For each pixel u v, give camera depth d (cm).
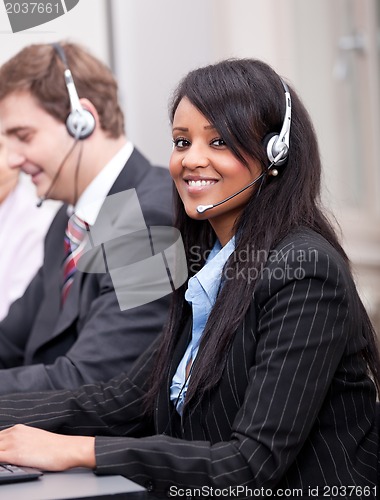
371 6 362
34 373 201
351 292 154
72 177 234
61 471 146
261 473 142
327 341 146
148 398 175
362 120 370
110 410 181
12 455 146
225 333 154
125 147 238
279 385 144
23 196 307
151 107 357
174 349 175
